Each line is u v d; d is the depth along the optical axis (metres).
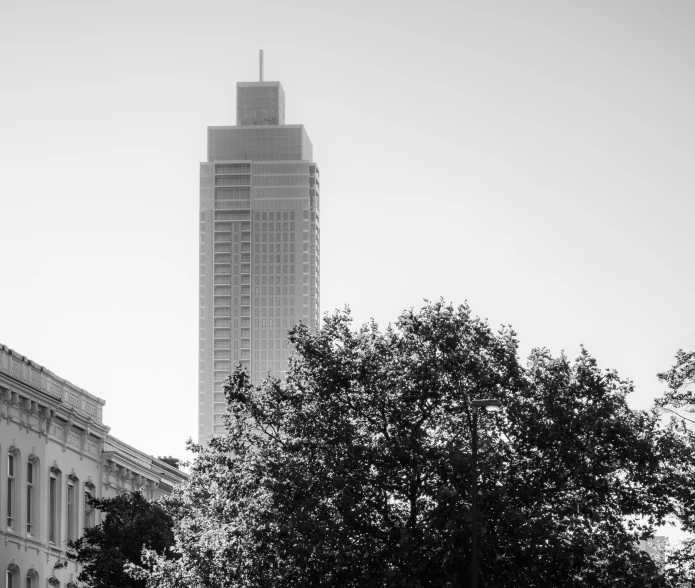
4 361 74.19
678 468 64.06
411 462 59.94
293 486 60.00
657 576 61.34
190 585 63.25
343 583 58.34
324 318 65.69
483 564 57.91
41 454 79.62
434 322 64.38
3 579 73.12
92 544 73.25
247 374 65.50
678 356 72.44
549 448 61.25
